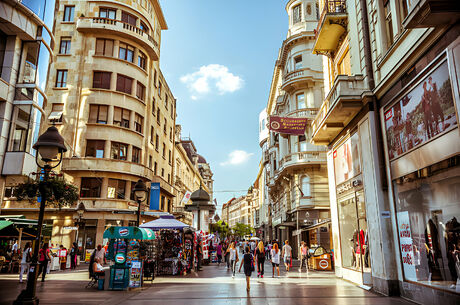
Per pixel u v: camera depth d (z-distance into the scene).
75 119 28.66
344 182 14.02
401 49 9.52
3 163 13.14
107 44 30.62
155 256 16.86
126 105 30.06
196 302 9.01
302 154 26.97
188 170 60.06
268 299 9.38
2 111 13.23
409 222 9.21
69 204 14.36
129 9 31.61
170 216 18.00
